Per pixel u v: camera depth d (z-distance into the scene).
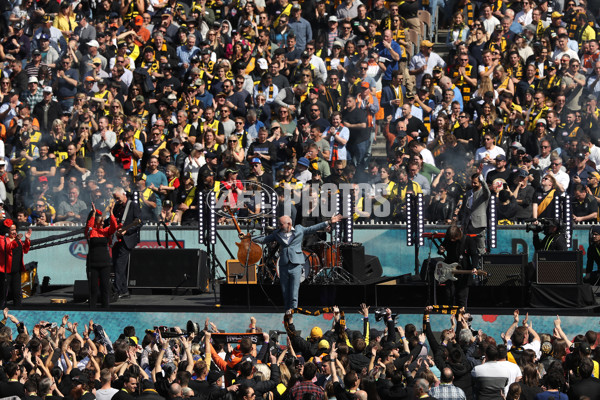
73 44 111.94
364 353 62.28
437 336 78.62
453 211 91.44
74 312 81.19
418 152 92.75
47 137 102.62
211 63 110.06
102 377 53.72
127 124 98.94
